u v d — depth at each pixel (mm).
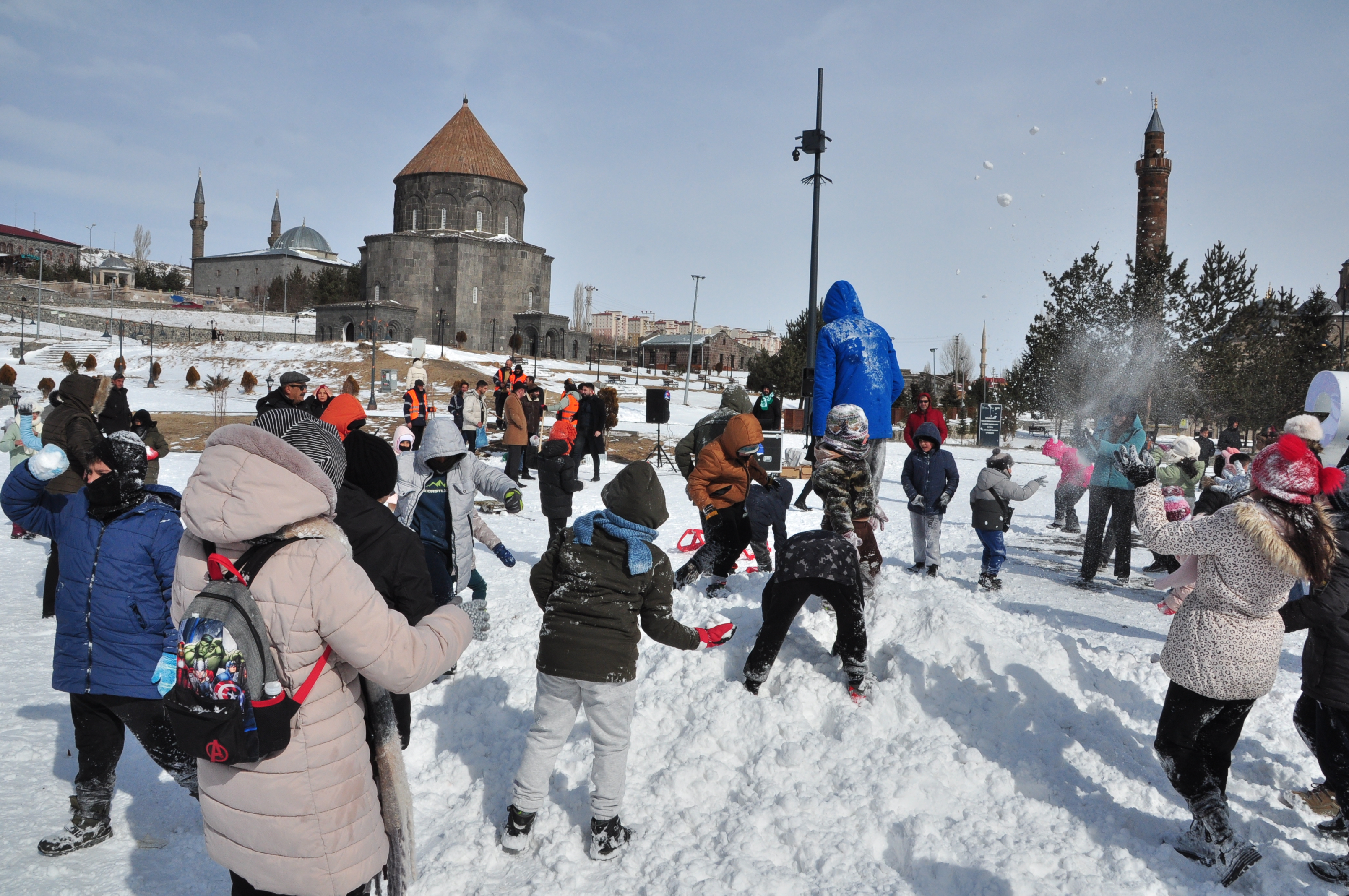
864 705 4699
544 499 8914
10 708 5184
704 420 8273
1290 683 5703
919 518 8836
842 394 7316
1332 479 3514
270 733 2291
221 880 3547
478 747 4602
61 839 3656
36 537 10922
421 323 80125
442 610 2814
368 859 2561
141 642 3492
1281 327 37656
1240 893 3500
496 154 84500
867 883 3475
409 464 5535
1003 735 4512
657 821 3926
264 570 2379
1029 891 3395
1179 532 3717
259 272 123500
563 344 82500
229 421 29844
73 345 68125
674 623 3762
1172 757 3709
